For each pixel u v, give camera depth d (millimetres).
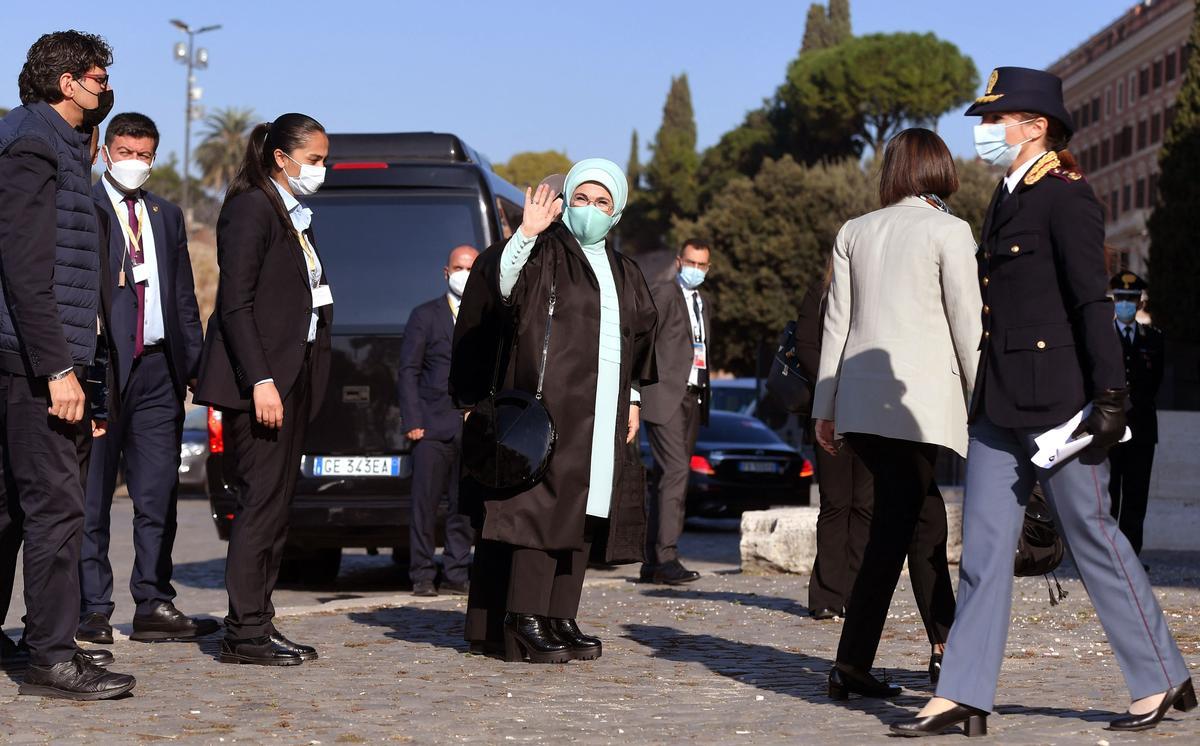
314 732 5316
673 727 5414
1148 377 12906
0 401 6074
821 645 7848
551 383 7027
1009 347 5145
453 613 9461
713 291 71750
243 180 7047
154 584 8078
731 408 27516
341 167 12711
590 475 7078
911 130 6082
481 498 7133
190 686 6367
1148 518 15984
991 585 5188
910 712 5676
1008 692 6156
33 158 5879
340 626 8688
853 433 5863
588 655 7250
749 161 102562
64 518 6055
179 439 8289
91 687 5992
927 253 5766
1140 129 88750
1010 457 5238
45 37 6105
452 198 12641
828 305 6086
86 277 6129
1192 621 8883
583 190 7188
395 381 12258
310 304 7086
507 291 6980
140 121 8000
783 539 12320
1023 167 5281
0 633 6793
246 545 7035
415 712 5746
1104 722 5316
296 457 7145
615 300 7238
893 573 5918
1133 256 89250
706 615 9289
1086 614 9078
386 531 12156
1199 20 51344
